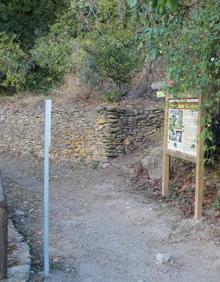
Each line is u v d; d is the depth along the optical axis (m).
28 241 6.20
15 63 15.41
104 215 7.43
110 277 5.13
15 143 13.01
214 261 5.50
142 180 9.20
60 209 7.81
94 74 12.99
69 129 11.74
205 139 7.25
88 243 6.21
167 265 5.44
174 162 8.95
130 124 11.29
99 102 12.45
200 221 6.71
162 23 6.25
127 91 13.09
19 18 18.33
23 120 12.88
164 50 6.33
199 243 6.04
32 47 17.64
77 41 14.32
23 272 4.91
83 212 7.64
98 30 14.38
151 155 9.55
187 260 5.57
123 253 5.84
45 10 18.31
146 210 7.45
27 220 7.19
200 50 5.89
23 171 10.91
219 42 5.86
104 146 11.09
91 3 14.77
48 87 15.57
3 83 15.70
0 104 13.99
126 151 11.19
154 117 11.41
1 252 4.76
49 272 5.17
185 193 7.98
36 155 12.44
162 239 6.27
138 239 6.32
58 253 5.81
